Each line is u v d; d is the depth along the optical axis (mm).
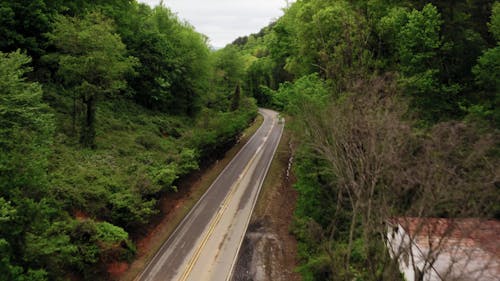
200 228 28406
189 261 23781
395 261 14312
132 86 48688
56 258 16609
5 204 12852
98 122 36594
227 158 47281
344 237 22531
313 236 23219
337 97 24047
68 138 29812
